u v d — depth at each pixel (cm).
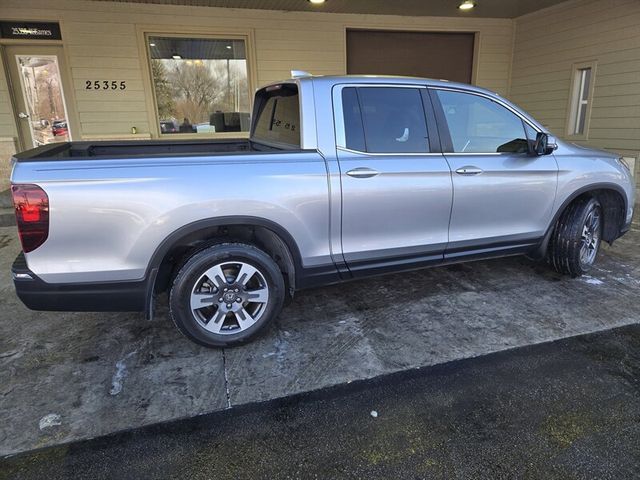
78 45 684
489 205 342
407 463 197
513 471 192
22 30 665
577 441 208
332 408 234
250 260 280
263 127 382
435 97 326
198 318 279
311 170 282
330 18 779
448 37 866
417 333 307
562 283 387
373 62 837
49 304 250
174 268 284
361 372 265
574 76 785
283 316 334
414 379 257
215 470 196
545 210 368
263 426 222
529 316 329
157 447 209
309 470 195
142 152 390
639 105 700
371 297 364
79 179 239
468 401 238
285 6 729
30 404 239
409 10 779
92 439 214
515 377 257
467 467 195
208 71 757
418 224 321
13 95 687
